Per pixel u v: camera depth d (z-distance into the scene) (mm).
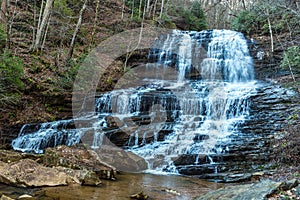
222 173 7613
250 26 17984
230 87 13445
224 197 4340
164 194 5672
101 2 20516
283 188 4152
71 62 12633
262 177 6816
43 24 13180
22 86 10133
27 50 12883
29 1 16547
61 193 5023
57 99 10953
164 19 20047
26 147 9492
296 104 10156
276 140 8172
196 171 7867
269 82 13516
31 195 4793
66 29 14883
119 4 21797
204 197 4719
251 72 14984
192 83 13242
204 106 11047
